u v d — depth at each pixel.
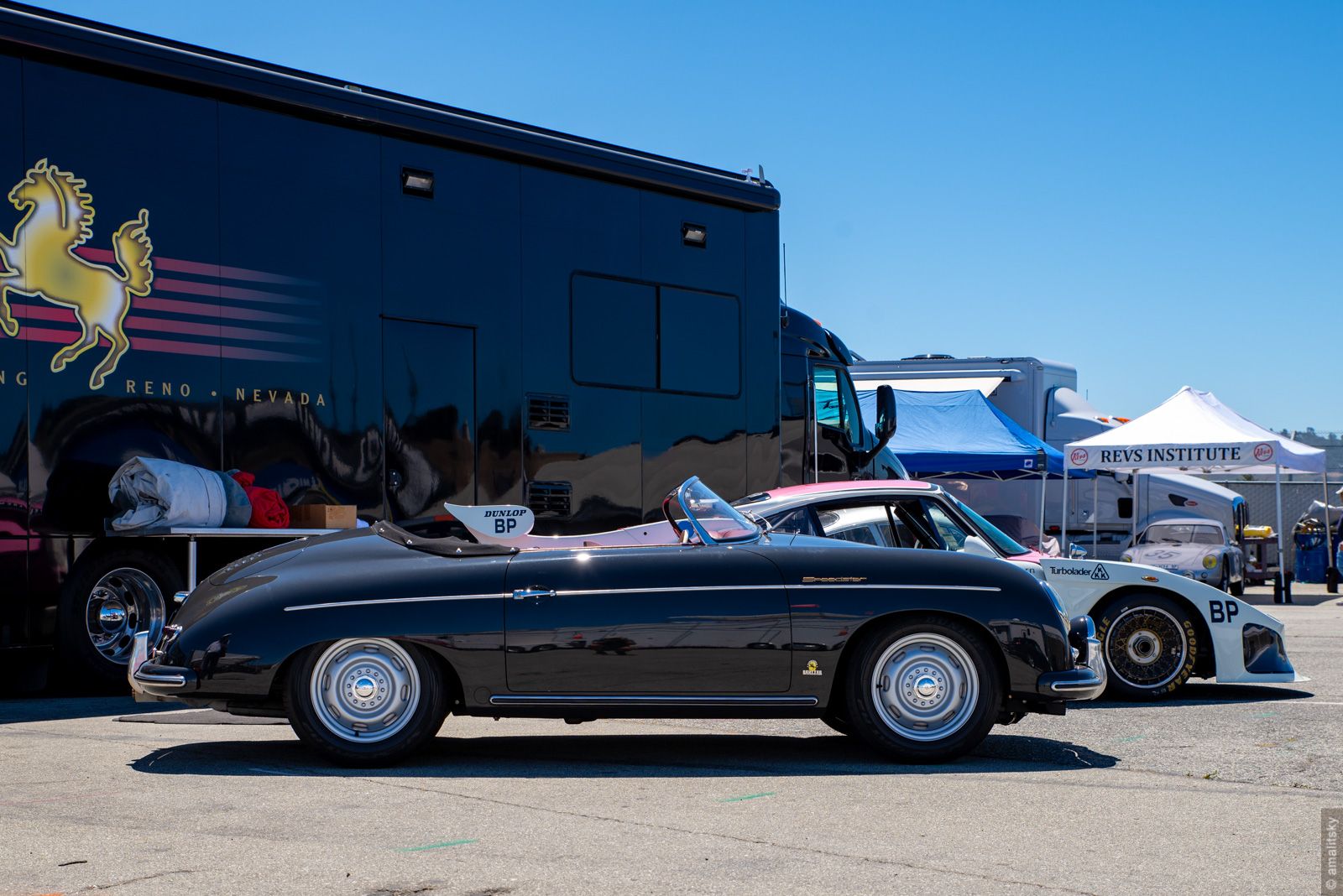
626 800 5.05
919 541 7.76
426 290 9.34
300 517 8.61
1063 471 20.61
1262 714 7.62
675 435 10.80
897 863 4.12
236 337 8.47
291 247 8.73
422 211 9.37
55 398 7.77
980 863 4.12
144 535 7.95
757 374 11.49
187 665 5.61
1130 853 4.27
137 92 8.16
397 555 5.87
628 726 7.07
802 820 4.70
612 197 10.48
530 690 5.67
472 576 5.71
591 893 3.77
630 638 5.70
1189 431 19.38
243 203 8.55
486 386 9.62
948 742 5.83
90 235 7.92
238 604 5.68
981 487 22.89
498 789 5.24
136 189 8.12
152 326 8.15
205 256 8.37
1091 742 6.54
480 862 4.10
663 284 10.79
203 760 5.89
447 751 6.20
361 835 4.45
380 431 9.07
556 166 10.11
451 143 9.53
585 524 10.16
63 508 7.82
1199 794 5.22
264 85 8.62
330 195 8.93
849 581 5.79
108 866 4.04
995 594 5.82
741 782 5.43
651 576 5.77
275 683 5.69
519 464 9.77
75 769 5.66
